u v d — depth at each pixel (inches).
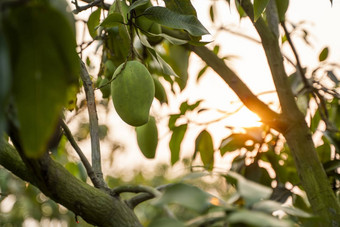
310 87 58.2
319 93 59.1
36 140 19.7
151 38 43.4
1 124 17.3
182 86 53.8
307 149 50.1
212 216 24.4
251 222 22.7
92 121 39.7
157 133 47.0
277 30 51.8
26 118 19.7
